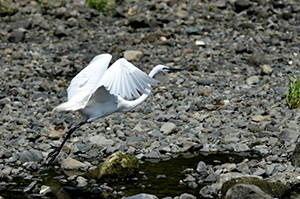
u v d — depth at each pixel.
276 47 20.38
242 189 9.14
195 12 24.59
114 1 26.00
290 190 9.64
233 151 11.95
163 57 19.41
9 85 16.94
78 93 9.55
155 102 15.33
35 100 15.81
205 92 15.89
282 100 14.95
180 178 10.45
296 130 12.62
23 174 10.88
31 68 18.83
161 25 23.22
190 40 21.44
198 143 12.32
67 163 11.23
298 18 23.88
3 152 11.74
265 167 10.66
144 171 10.88
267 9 24.55
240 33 22.23
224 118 13.71
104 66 9.79
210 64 18.53
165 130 13.06
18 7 25.61
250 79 16.78
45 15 25.08
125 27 23.44
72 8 25.73
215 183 10.05
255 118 13.52
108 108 9.92
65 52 20.41
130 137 12.67
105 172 10.41
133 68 8.29
